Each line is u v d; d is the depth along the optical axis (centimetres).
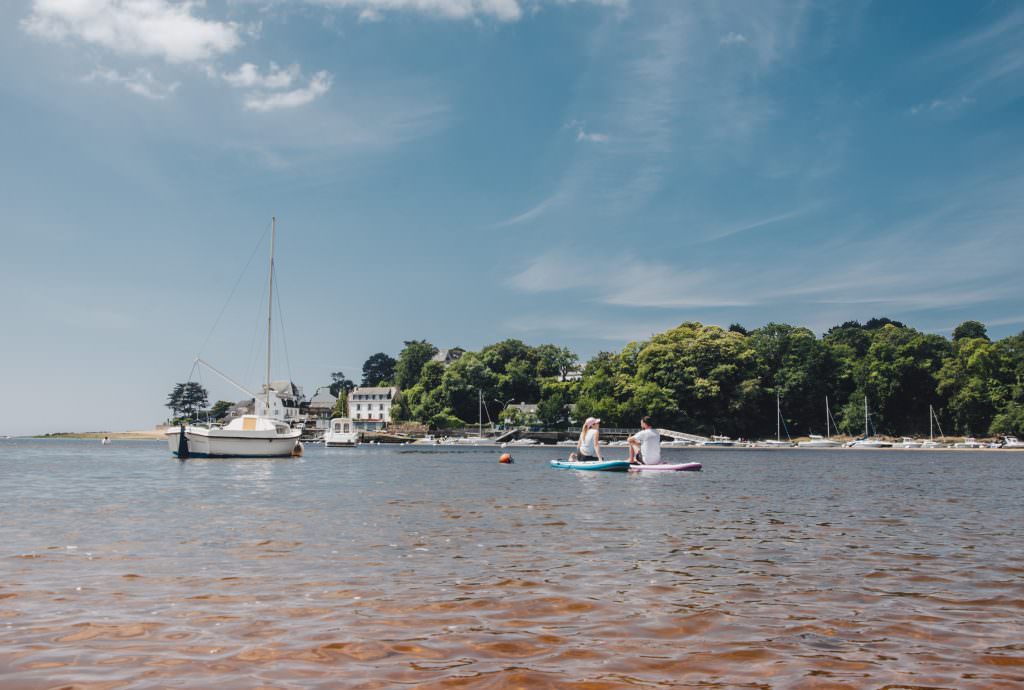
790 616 922
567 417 15562
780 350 14988
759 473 4522
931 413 13088
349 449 11662
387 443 14850
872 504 2417
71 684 670
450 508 2194
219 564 1245
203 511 2086
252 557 1314
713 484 3394
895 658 758
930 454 9838
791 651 780
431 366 16850
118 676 692
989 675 707
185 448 6206
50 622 877
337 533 1630
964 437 13025
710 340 14212
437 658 751
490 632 845
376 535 1599
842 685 678
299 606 959
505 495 2684
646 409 13525
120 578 1130
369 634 834
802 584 1108
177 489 2955
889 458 8131
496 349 17462
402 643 802
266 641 805
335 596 1016
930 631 857
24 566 1223
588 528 1736
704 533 1661
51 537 1557
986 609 960
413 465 5541
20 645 788
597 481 3562
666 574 1177
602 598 1012
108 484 3269
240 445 6228
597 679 691
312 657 752
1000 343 13112
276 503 2334
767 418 14638
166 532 1639
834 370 14700
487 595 1025
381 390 18288
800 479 3869
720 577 1155
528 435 14062
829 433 14200
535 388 17012
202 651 770
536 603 981
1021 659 756
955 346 14338
